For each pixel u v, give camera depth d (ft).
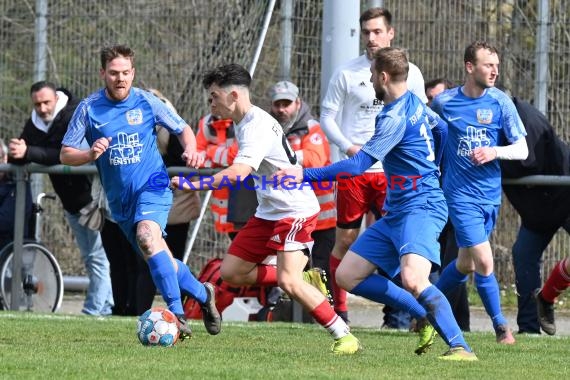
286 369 59.00
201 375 55.21
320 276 80.69
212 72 69.51
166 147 101.24
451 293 86.22
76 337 75.36
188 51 125.29
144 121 77.56
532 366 63.41
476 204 81.97
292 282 69.72
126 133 76.84
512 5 117.29
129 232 78.13
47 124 104.83
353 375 56.70
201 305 76.07
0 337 74.54
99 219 104.01
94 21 127.24
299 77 118.11
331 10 108.88
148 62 126.11
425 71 118.32
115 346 69.67
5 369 56.75
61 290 112.37
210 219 122.72
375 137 65.00
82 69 127.65
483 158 80.18
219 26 124.16
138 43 126.52
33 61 128.88
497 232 119.14
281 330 85.15
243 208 101.24
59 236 128.26
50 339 73.82
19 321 86.94
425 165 66.54
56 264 111.96
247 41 122.62
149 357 63.46
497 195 82.84
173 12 125.49
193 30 125.18
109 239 105.40
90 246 110.01
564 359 67.72
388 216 68.18
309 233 71.00
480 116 82.64
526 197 93.66
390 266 68.49
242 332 82.69
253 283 77.92
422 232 65.62
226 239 122.72
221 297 103.76
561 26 116.57
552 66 116.78
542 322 89.81
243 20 123.03
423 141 66.33
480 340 81.10
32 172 104.22
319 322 68.90
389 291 68.74
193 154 77.77
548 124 93.30
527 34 117.19
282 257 70.33
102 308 110.42
